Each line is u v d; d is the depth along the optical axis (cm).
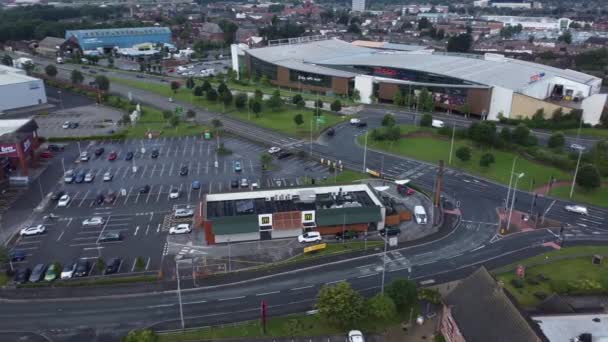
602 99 18388
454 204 11869
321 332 7331
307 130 17512
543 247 9888
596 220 11094
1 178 12700
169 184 12925
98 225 10625
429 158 14912
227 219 9738
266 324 7512
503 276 8812
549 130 18100
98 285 8500
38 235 10200
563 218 11175
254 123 18500
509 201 12038
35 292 8294
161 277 8731
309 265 9212
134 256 9438
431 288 8431
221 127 17838
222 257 9438
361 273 8950
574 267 9125
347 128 17875
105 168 14050
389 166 14288
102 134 16975
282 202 10588
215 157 15000
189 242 9988
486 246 9919
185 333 7306
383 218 10381
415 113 19950
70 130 17462
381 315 7169
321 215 10019
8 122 14312
